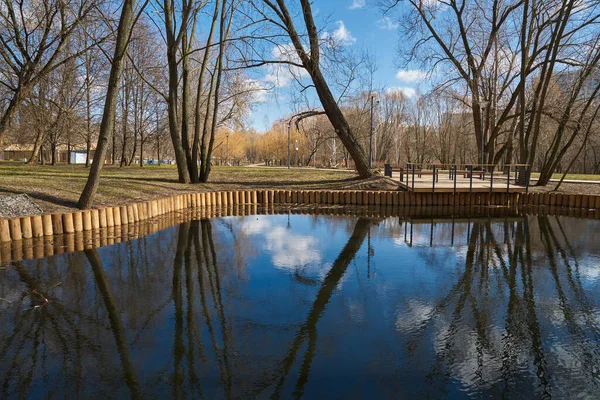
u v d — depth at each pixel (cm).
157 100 2827
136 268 718
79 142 2889
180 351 418
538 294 601
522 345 439
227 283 642
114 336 450
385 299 579
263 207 1566
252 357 408
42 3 1349
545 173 1812
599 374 383
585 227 1155
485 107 2233
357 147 1848
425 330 475
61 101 1658
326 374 378
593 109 1970
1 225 858
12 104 1310
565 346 438
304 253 846
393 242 956
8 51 1298
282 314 520
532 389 358
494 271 720
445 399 342
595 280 668
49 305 539
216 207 1559
